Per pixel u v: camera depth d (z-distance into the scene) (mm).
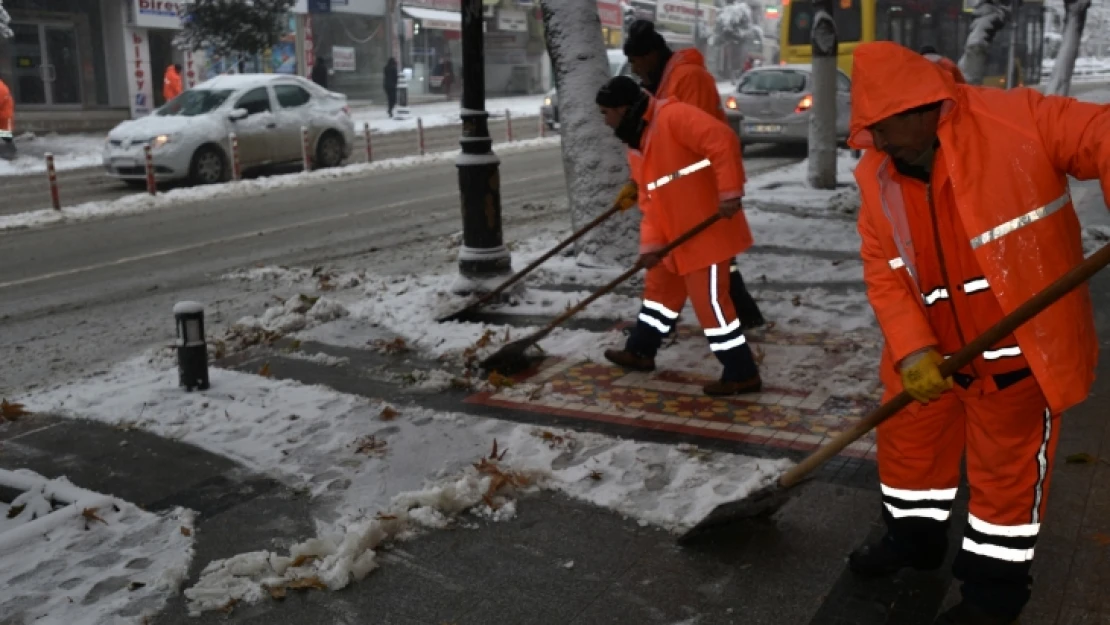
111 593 3363
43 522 3816
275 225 12164
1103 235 8844
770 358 5703
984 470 2842
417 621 3172
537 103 36719
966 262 2748
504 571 3455
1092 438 4426
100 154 21531
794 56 23062
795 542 3572
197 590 3318
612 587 3334
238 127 16578
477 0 6773
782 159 18000
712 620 3125
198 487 4207
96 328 7371
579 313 6855
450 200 14086
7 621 3188
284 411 5043
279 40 25562
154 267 9695
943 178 2701
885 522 3223
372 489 4129
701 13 54125
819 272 8039
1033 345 2621
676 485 4023
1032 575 3295
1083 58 61781
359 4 34406
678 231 5008
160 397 5281
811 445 4414
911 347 2744
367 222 12258
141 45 27969
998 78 26141
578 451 4426
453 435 4672
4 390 5867
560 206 13305
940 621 2969
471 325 6586
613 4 44875
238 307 7895
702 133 4746
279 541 3719
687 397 5105
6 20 21344
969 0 25625
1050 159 2607
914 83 2592
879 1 20672
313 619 3193
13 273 9594
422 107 34750
